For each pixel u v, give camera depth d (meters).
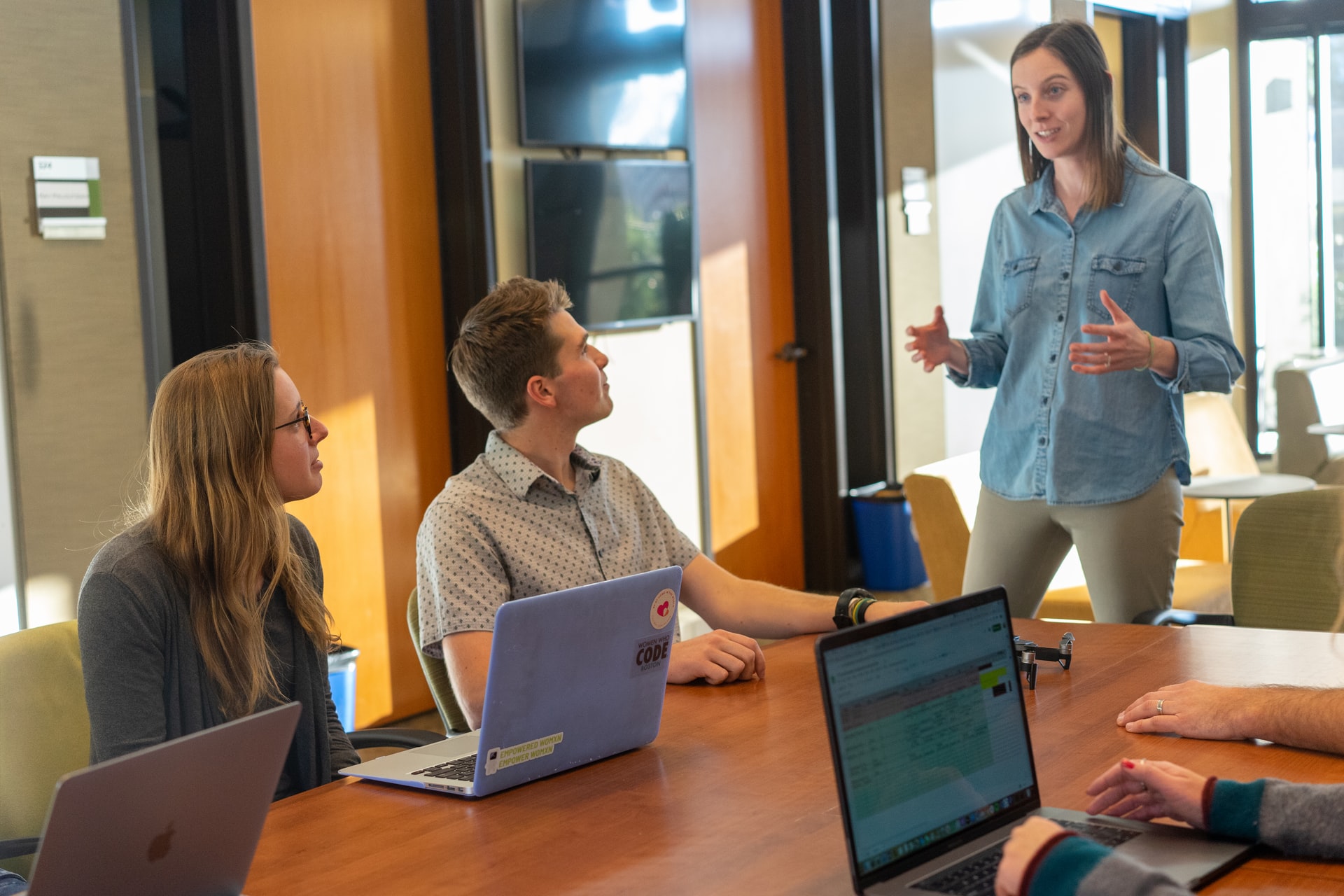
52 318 3.56
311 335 4.46
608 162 5.39
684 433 5.98
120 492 3.70
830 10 6.57
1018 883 1.12
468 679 2.03
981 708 1.41
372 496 4.69
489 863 1.43
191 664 1.89
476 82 4.84
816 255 6.59
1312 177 6.93
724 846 1.44
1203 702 1.77
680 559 2.53
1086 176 3.14
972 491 4.53
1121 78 6.72
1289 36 6.83
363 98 4.62
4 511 3.49
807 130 6.54
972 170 6.91
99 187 3.62
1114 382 3.14
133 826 1.21
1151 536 3.15
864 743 1.27
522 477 2.26
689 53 5.84
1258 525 2.97
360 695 4.66
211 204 4.17
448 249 4.95
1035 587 3.40
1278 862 1.34
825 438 6.68
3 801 2.03
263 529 1.94
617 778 1.71
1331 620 2.85
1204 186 6.80
